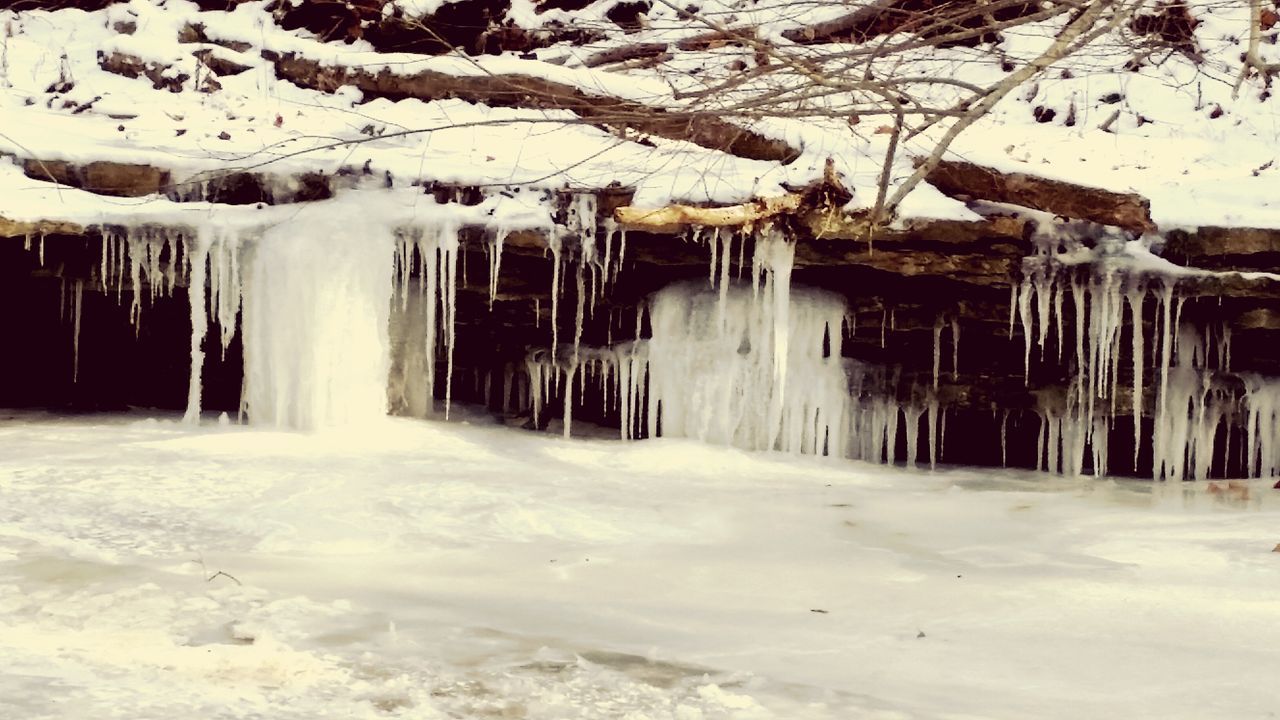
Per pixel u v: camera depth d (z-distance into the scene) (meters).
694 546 7.26
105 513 7.20
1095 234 9.96
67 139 10.50
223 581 5.80
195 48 12.76
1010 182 9.88
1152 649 5.32
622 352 10.93
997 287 10.33
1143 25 13.12
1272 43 13.48
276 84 12.50
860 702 4.49
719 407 10.64
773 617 5.78
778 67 8.52
